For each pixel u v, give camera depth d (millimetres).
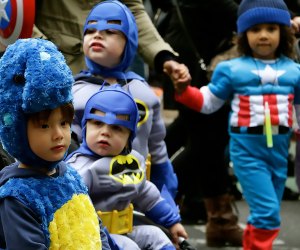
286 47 10258
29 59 5391
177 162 12156
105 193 7164
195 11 11672
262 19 10008
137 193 7340
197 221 13102
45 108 5410
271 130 10008
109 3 8078
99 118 7184
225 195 11852
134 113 7305
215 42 11797
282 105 10062
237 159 10125
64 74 5465
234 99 10195
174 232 7781
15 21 7184
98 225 5824
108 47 7957
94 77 8031
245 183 10070
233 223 11836
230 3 11523
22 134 5457
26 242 5320
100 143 7168
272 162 10109
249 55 10258
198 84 11781
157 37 9117
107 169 7145
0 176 5602
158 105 8281
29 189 5434
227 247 11812
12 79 5426
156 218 7719
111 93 7273
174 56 9094
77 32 8617
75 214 5617
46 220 5457
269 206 9898
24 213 5359
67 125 5617
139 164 7457
